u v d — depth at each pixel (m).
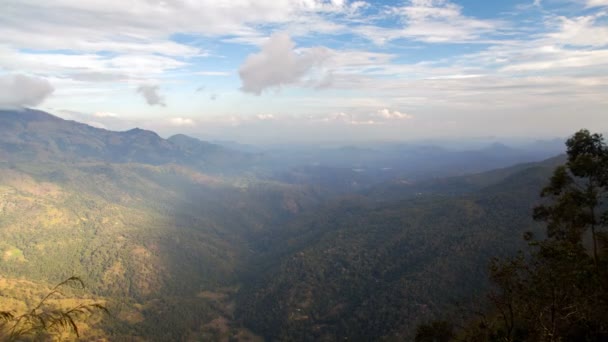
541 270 18.69
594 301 17.06
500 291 24.42
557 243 22.09
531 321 19.19
